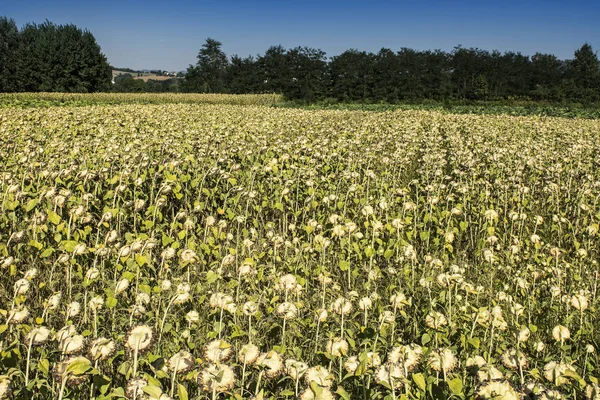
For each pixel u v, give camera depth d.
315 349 2.82
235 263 3.99
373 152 9.81
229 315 3.11
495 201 6.58
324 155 8.77
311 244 4.47
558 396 1.86
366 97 53.22
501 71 53.72
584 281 4.23
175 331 2.94
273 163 7.18
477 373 2.11
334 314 3.16
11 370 2.14
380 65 52.41
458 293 3.68
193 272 3.92
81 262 3.97
